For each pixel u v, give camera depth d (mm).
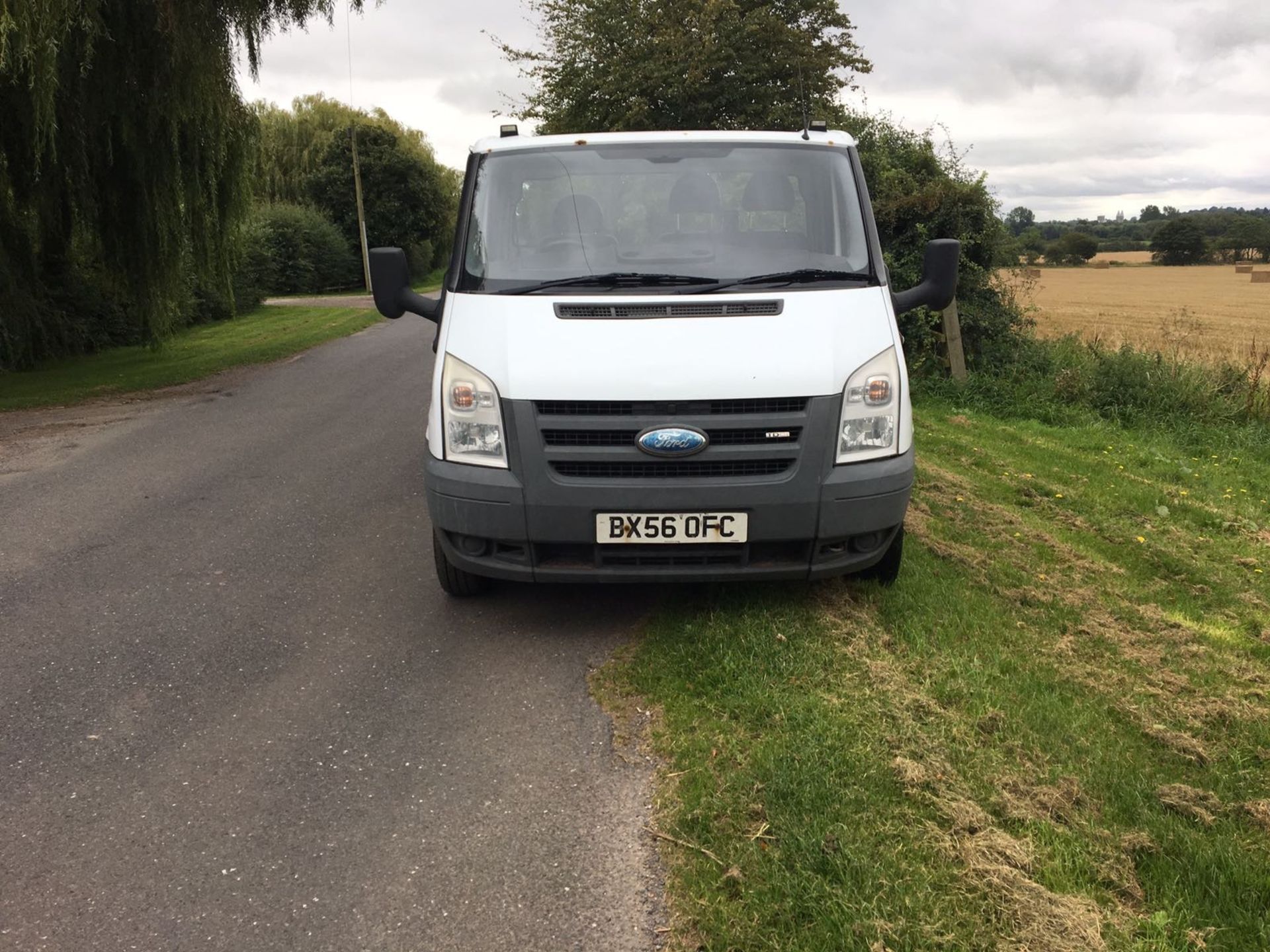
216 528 6039
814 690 3656
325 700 3756
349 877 2711
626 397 3820
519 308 4168
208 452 8352
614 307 4109
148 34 12516
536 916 2541
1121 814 2932
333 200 57094
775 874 2598
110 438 9117
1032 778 3084
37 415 10820
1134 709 3619
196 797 3105
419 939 2465
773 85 18391
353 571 5238
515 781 3172
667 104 18250
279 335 20609
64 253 16562
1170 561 5594
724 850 2736
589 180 4699
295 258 47969
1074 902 2506
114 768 3283
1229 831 2857
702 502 3865
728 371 3855
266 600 4812
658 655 4020
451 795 3098
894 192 11977
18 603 4785
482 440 3965
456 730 3514
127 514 6383
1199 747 3326
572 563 4082
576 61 19016
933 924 2414
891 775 3057
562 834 2883
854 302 4230
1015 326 13031
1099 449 9250
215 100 13492
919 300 4684
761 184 4672
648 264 4402
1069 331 18281
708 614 4441
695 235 4543
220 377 13547
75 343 18281
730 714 3498
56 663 4098
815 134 5027
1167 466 8523
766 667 3830
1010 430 9820
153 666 4062
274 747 3406
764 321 4047
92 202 13891
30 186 13773
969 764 3152
